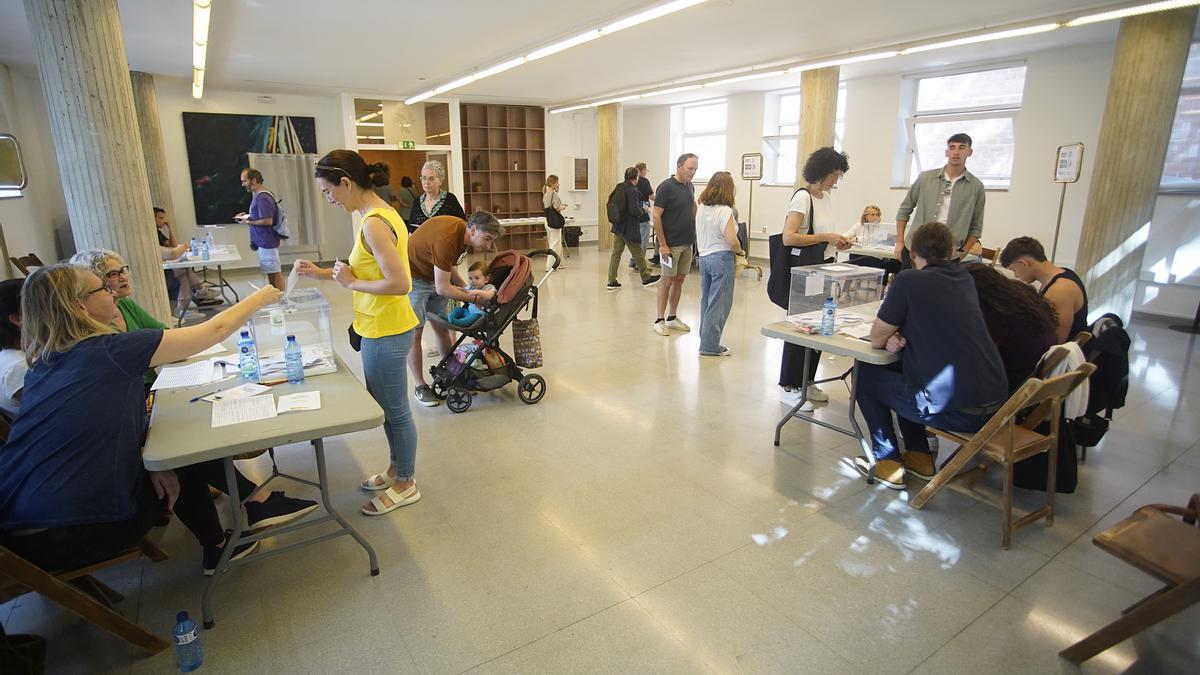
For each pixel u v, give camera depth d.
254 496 2.59
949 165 4.01
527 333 4.04
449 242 3.45
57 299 1.71
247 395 2.12
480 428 3.55
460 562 2.31
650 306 6.74
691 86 8.66
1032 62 6.79
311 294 2.84
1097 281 5.34
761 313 6.40
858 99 8.50
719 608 2.06
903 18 5.20
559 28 5.61
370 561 2.25
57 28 3.35
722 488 2.86
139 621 2.00
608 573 2.25
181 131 8.89
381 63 7.25
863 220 6.31
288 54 6.70
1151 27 4.79
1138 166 5.02
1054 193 6.80
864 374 2.89
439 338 4.02
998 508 2.67
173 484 2.00
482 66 7.49
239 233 9.48
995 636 1.93
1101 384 2.77
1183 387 4.16
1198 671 1.81
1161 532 1.77
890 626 1.97
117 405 1.72
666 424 3.59
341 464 3.12
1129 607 2.05
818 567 2.27
